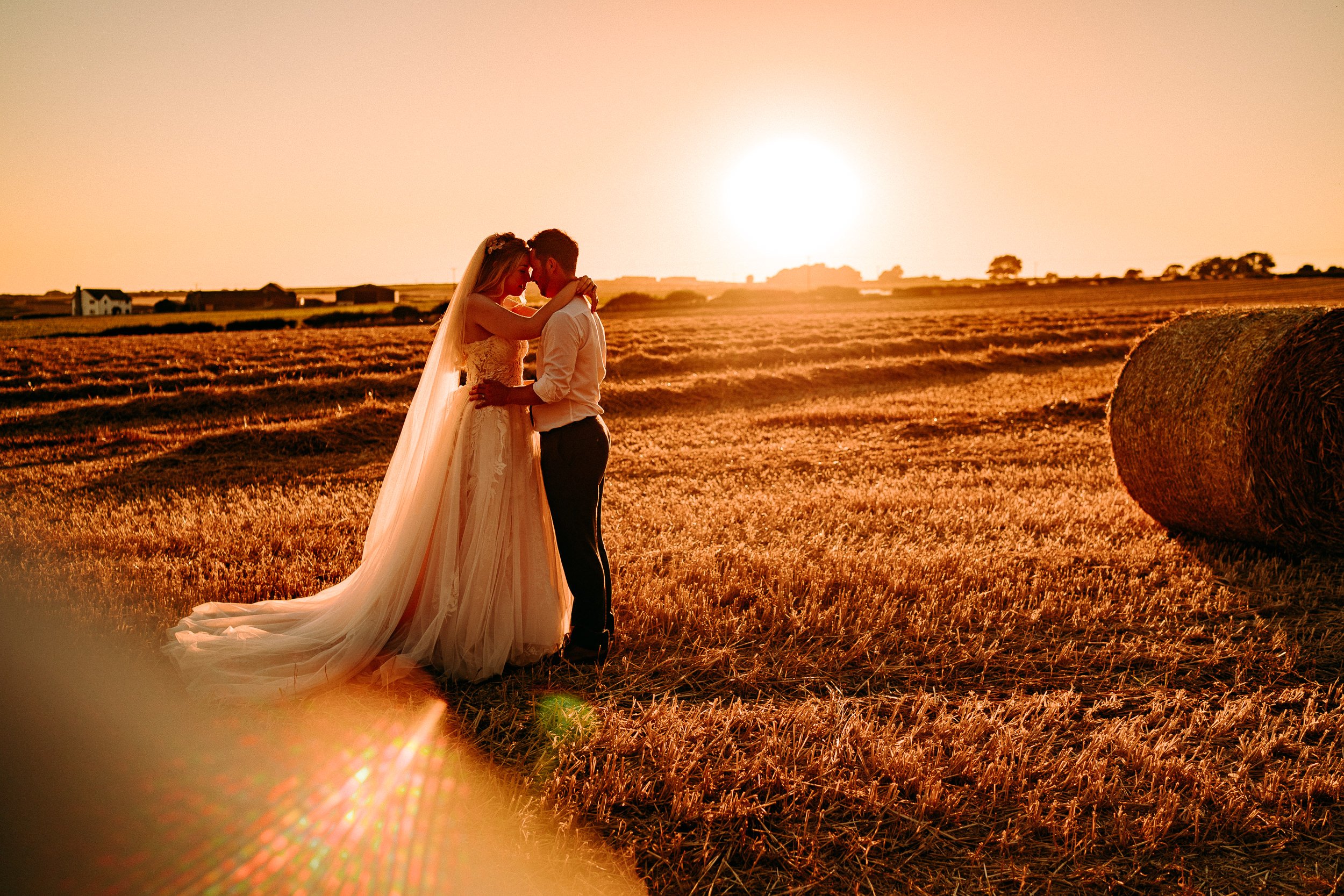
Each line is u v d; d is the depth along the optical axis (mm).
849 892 2365
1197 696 3584
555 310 3717
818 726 3176
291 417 14266
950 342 25828
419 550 3723
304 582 4684
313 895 2236
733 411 14906
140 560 5020
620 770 2848
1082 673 3812
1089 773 2887
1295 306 5855
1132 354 6586
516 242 3824
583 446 3746
